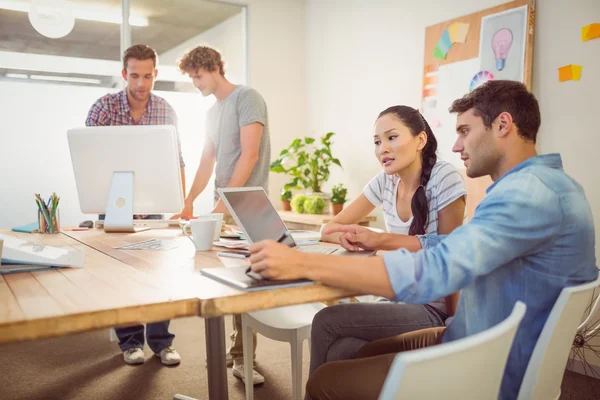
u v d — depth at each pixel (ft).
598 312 8.07
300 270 3.18
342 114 13.78
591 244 3.22
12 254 3.78
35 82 12.01
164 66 13.48
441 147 10.82
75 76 12.45
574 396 7.39
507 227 2.94
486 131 3.43
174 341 9.65
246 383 6.63
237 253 4.63
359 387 3.44
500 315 3.27
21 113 11.88
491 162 3.47
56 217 6.68
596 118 8.22
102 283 3.36
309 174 14.57
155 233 6.48
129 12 12.99
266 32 14.48
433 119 10.98
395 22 11.99
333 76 14.05
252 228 4.51
